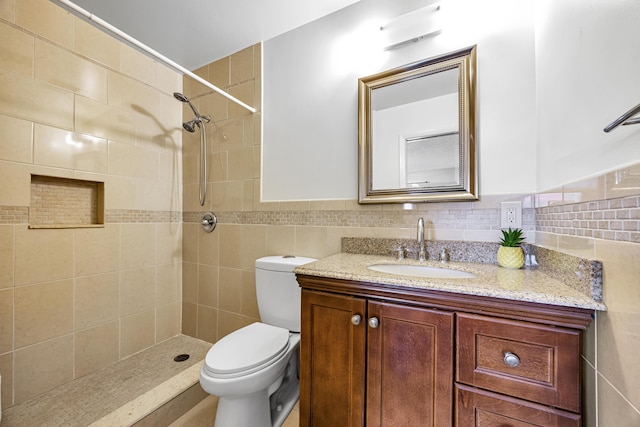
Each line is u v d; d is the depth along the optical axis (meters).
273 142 1.68
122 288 1.71
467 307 0.76
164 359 1.71
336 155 1.50
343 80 1.48
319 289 1.00
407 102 1.31
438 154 1.24
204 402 1.45
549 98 0.96
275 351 1.14
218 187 1.88
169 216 2.00
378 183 1.36
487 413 0.73
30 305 1.33
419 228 1.22
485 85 1.16
